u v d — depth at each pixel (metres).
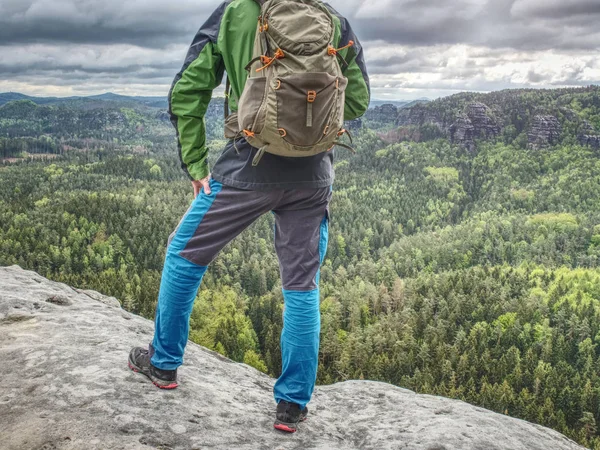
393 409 5.02
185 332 4.00
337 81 3.19
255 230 160.50
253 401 4.64
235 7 3.26
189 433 3.62
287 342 3.84
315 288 3.83
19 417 3.58
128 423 3.57
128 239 143.12
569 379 78.25
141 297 89.19
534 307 106.94
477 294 110.69
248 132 3.19
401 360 76.56
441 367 73.50
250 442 3.73
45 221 157.00
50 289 7.06
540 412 62.28
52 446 3.29
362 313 100.06
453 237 184.00
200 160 3.61
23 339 4.91
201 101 3.47
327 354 82.94
